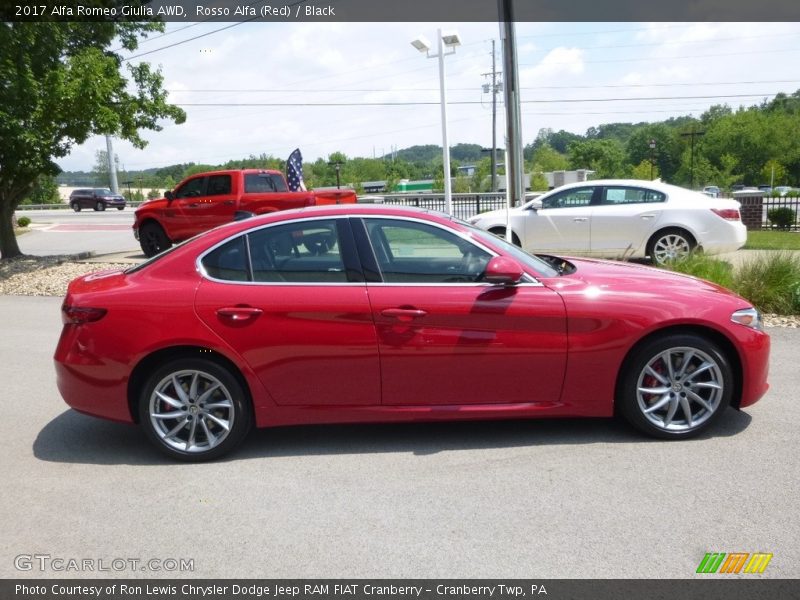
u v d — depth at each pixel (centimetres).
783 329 735
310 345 420
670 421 432
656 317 419
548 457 416
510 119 1267
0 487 402
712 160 10450
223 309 420
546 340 420
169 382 428
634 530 326
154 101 1598
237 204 1426
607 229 1151
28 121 1327
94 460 443
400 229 437
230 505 370
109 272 488
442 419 428
